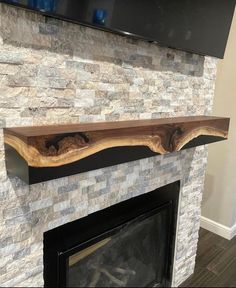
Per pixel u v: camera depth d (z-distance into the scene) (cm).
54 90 89
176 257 169
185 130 118
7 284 91
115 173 117
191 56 139
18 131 75
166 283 171
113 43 103
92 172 108
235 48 213
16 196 87
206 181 246
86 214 109
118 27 91
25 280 96
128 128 94
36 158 71
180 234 167
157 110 127
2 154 81
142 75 117
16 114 82
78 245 112
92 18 83
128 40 108
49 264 104
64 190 100
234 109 221
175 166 150
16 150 75
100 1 84
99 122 103
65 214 102
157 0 99
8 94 79
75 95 95
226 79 221
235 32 211
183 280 178
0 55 76
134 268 152
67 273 113
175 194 157
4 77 78
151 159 134
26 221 92
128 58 109
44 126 86
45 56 85
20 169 74
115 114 109
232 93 220
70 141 78
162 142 108
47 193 95
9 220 87
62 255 108
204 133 130
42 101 87
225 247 215
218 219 241
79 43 93
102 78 102
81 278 127
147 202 140
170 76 130
